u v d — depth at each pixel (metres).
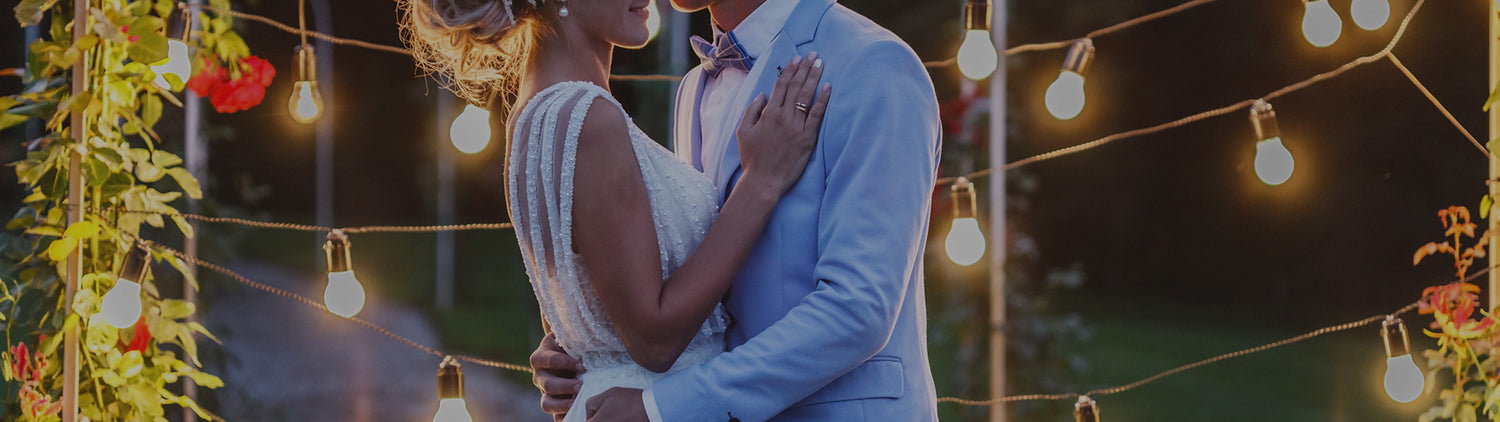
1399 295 11.10
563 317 1.86
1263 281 12.20
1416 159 10.66
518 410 6.66
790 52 1.82
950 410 6.32
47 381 2.84
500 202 14.88
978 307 4.97
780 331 1.66
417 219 16.67
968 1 2.76
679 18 6.24
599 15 1.81
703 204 1.83
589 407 1.79
